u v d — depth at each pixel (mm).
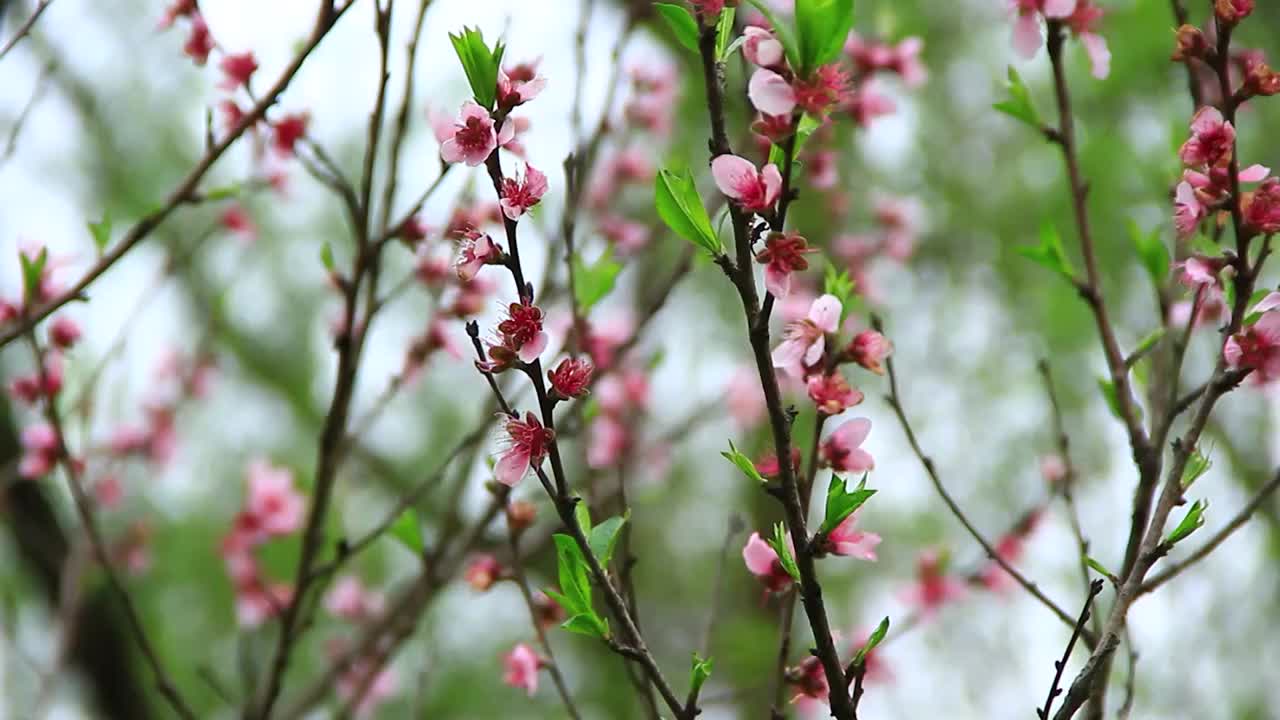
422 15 2955
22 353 5762
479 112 1914
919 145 7305
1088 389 6125
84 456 4039
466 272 1937
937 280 7297
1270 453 6129
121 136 6859
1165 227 3260
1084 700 1988
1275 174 5969
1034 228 6863
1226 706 5363
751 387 4773
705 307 7078
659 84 4488
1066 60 6258
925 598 4141
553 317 3811
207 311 6855
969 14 7391
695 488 7805
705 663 1966
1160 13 5898
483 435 3350
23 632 5922
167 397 5363
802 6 1766
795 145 1891
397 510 3254
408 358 3625
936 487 2602
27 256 3281
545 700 7219
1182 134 3238
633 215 5152
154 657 3223
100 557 3234
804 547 1885
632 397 4391
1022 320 6938
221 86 3268
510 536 2908
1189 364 4320
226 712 6625
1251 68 2383
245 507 4828
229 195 3023
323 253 3266
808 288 4762
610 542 2109
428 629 4105
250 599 4668
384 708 6840
